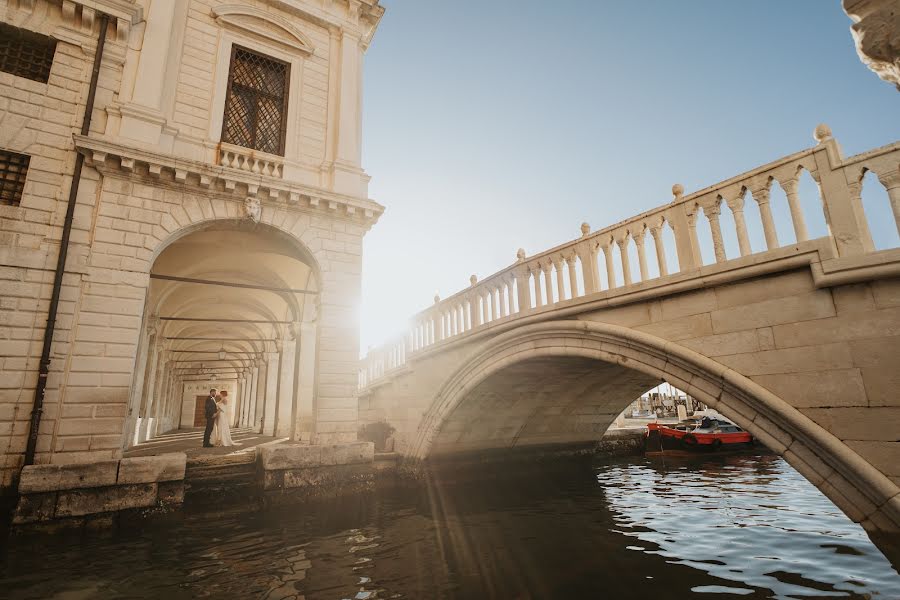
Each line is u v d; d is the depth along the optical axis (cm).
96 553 652
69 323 848
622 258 815
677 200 739
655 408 3738
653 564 613
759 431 610
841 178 558
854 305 543
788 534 752
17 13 937
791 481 1282
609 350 831
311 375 1509
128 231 940
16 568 588
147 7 1074
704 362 662
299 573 575
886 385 511
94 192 924
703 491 1164
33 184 876
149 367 1588
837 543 698
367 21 1448
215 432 1262
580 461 1800
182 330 2109
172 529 781
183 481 861
